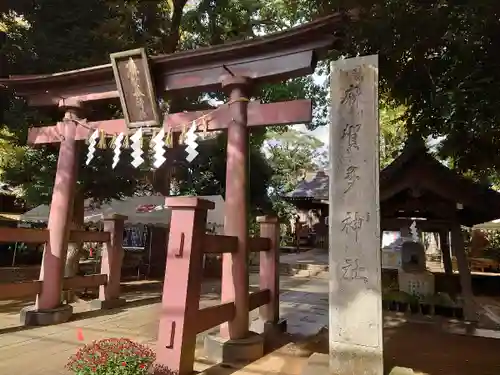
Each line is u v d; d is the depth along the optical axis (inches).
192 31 449.7
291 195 458.9
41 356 175.8
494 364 179.5
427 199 292.5
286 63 204.1
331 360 148.2
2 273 518.9
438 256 767.7
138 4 374.3
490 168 270.8
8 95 315.0
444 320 272.2
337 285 152.6
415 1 187.9
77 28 305.9
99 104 313.9
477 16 170.1
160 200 494.6
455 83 193.6
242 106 208.7
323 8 243.8
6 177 409.4
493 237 734.5
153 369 142.3
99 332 222.2
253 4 422.9
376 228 150.4
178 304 147.4
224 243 179.3
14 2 309.3
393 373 144.6
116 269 313.7
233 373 160.9
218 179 585.6
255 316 286.2
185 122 224.4
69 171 258.2
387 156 641.6
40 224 677.9
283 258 781.3
